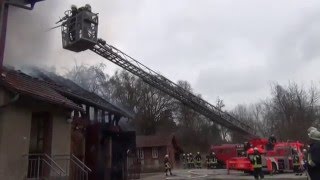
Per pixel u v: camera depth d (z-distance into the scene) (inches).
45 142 461.1
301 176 795.4
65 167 478.9
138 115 2596.0
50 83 527.2
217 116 1320.1
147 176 1099.3
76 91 629.3
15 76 443.2
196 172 1158.3
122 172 737.0
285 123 2177.7
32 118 474.3
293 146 968.3
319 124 2117.4
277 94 2292.1
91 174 617.0
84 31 653.9
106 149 695.7
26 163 420.2
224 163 1486.2
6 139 394.6
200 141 2871.6
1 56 398.9
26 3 452.1
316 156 231.0
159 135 1979.6
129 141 757.3
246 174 946.7
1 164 384.8
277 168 921.5
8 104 395.2
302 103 2201.0
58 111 482.3
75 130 568.4
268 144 983.6
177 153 2123.5
